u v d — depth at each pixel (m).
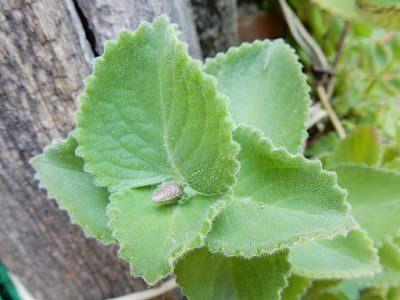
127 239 0.10
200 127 0.10
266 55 0.14
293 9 0.21
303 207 0.10
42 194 0.16
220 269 0.12
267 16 0.22
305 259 0.14
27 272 0.20
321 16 0.21
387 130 0.22
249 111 0.13
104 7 0.12
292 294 0.14
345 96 0.22
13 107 0.13
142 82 0.10
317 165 0.10
